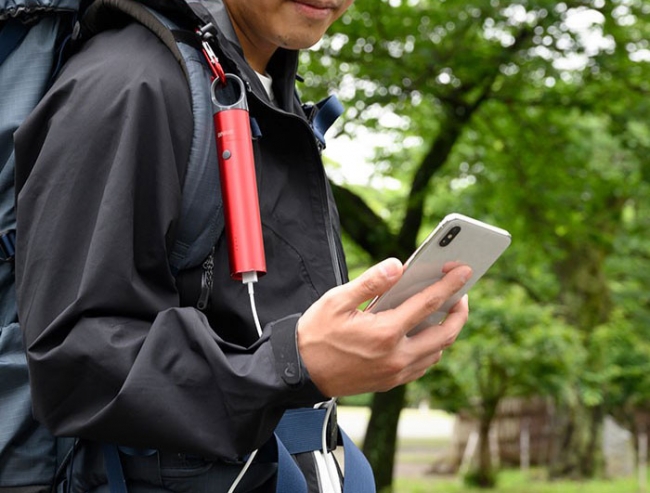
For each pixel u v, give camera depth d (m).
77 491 1.31
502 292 13.93
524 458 17.27
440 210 11.12
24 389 1.30
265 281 1.34
